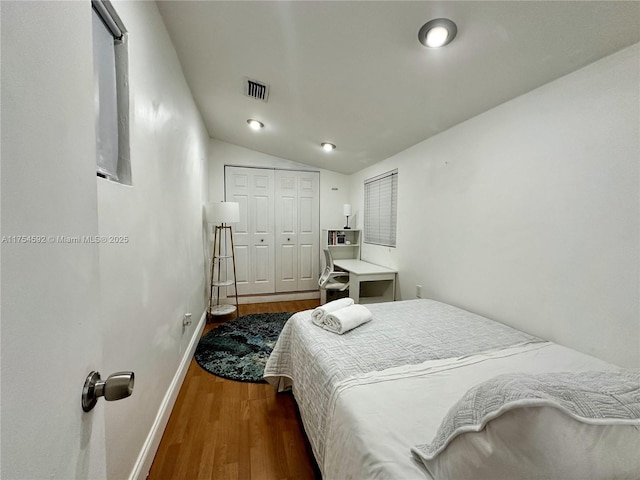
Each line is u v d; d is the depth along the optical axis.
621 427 0.49
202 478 1.30
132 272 1.17
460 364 1.27
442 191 2.46
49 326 0.41
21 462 0.35
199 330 2.88
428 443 0.79
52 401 0.41
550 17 1.21
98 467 0.54
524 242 1.74
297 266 4.49
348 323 1.65
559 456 0.48
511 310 1.83
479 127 2.06
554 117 1.56
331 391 1.12
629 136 1.26
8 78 0.34
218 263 3.99
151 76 1.45
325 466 1.04
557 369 1.23
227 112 2.97
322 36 1.61
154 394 1.44
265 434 1.59
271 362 1.94
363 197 4.16
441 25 1.36
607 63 1.33
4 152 0.33
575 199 1.47
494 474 0.53
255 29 1.65
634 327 1.25
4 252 0.33
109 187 0.97
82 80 0.51
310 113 2.64
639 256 1.23
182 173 2.14
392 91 2.04
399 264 3.17
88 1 0.54
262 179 4.27
